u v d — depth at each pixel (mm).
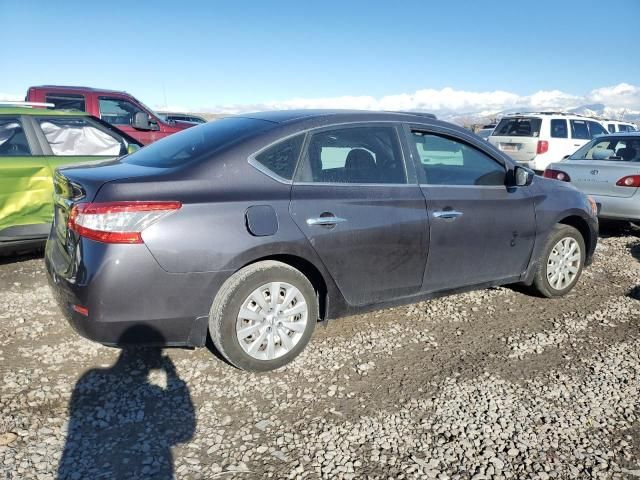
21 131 5367
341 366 3465
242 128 3508
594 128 14297
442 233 3844
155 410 2904
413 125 3904
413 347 3781
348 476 2438
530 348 3826
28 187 5125
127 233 2787
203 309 3029
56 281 3088
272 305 3252
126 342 2922
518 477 2475
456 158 4078
